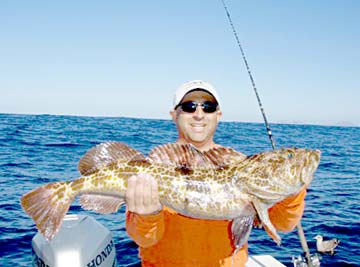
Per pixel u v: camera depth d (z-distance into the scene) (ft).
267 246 8.66
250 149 29.35
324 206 12.38
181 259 4.07
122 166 3.94
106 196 3.95
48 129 40.98
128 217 3.84
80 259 4.85
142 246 3.92
